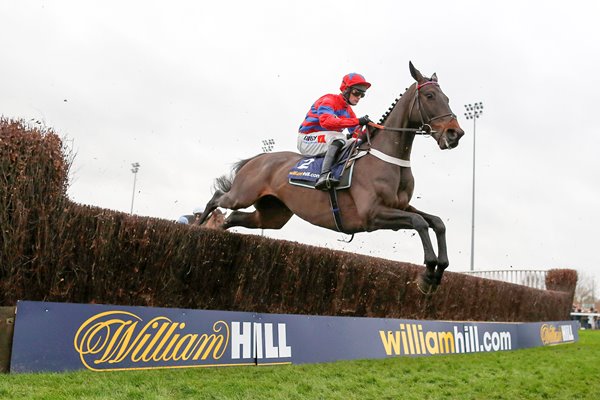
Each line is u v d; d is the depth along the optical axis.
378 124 4.53
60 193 3.96
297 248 5.66
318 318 5.50
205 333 4.55
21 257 3.80
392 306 7.25
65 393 3.09
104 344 3.98
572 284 13.84
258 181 5.25
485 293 9.27
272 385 3.88
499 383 4.78
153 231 4.49
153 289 4.58
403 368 5.32
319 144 4.80
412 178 4.54
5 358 3.59
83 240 4.12
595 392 4.63
